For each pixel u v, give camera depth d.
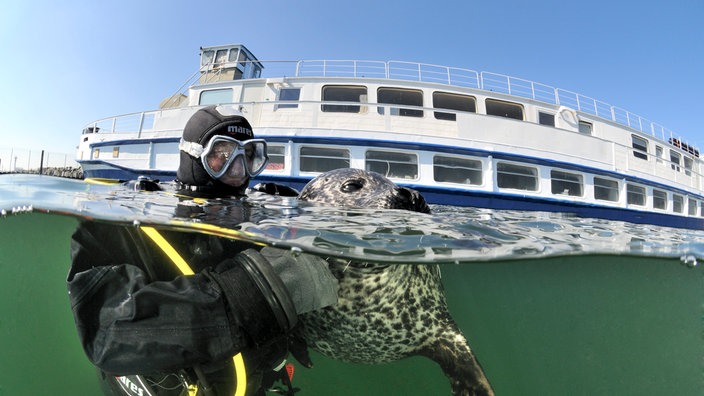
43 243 3.19
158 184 3.40
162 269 1.47
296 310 1.46
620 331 3.81
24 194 2.63
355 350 2.06
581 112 10.10
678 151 12.38
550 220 4.84
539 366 3.48
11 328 2.97
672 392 3.52
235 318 1.26
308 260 1.56
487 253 2.03
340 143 8.18
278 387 2.14
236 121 2.54
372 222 2.28
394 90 9.05
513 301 3.72
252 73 12.34
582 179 9.23
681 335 3.42
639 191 10.35
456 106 9.30
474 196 8.28
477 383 1.84
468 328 3.47
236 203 2.57
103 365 1.22
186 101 11.88
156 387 1.61
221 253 1.70
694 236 4.04
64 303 3.50
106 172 9.16
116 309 1.22
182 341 1.18
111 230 1.47
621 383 3.43
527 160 8.67
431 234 2.21
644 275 3.19
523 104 9.63
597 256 2.53
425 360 2.95
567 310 3.87
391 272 1.93
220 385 1.47
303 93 8.96
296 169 8.12
